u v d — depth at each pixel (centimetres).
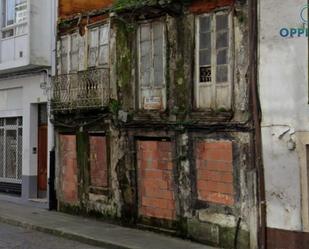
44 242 1320
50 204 1772
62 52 1753
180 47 1325
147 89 1420
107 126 1544
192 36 1295
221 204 1224
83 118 1634
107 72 1541
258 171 1141
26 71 1911
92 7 1794
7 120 2086
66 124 1711
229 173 1207
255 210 1152
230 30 1211
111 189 1534
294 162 1092
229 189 1207
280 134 1109
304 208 1081
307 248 1078
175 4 1320
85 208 1639
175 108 1335
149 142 1412
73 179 1694
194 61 1291
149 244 1243
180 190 1320
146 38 1427
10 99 2042
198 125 1268
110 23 1544
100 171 1582
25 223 1539
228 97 1215
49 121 1780
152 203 1403
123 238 1310
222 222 1219
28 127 1919
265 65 1135
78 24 1677
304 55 1084
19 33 1861
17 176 2022
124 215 1486
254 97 1149
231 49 1207
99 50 1595
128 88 1472
